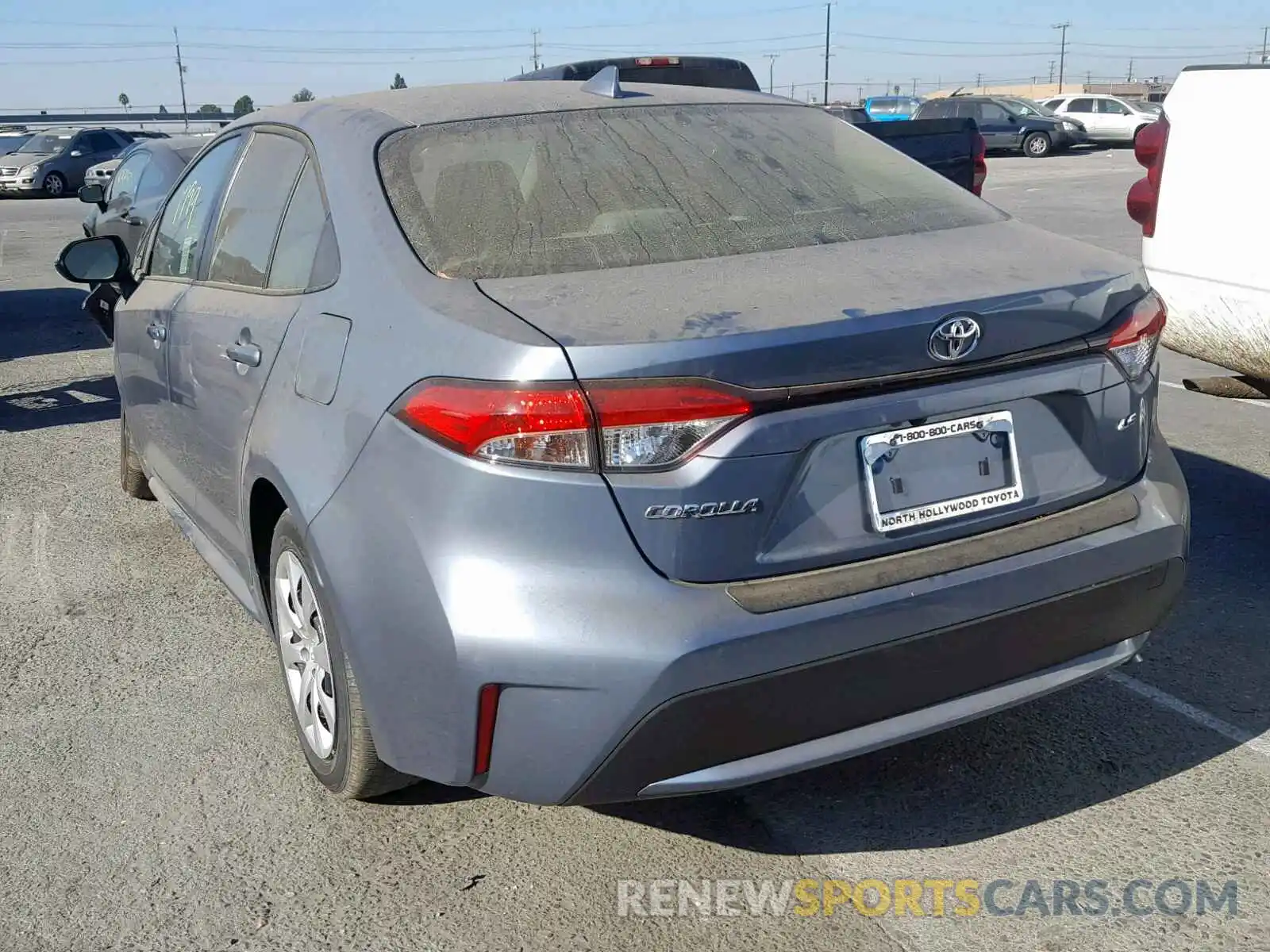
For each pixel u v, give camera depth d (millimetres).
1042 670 2666
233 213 3736
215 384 3480
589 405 2244
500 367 2301
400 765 2602
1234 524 4754
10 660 3979
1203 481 5281
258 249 3463
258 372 3152
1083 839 2844
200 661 3936
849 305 2393
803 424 2330
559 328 2338
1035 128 32094
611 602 2275
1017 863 2770
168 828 3002
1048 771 3123
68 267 4418
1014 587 2510
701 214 2932
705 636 2260
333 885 2768
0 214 23609
